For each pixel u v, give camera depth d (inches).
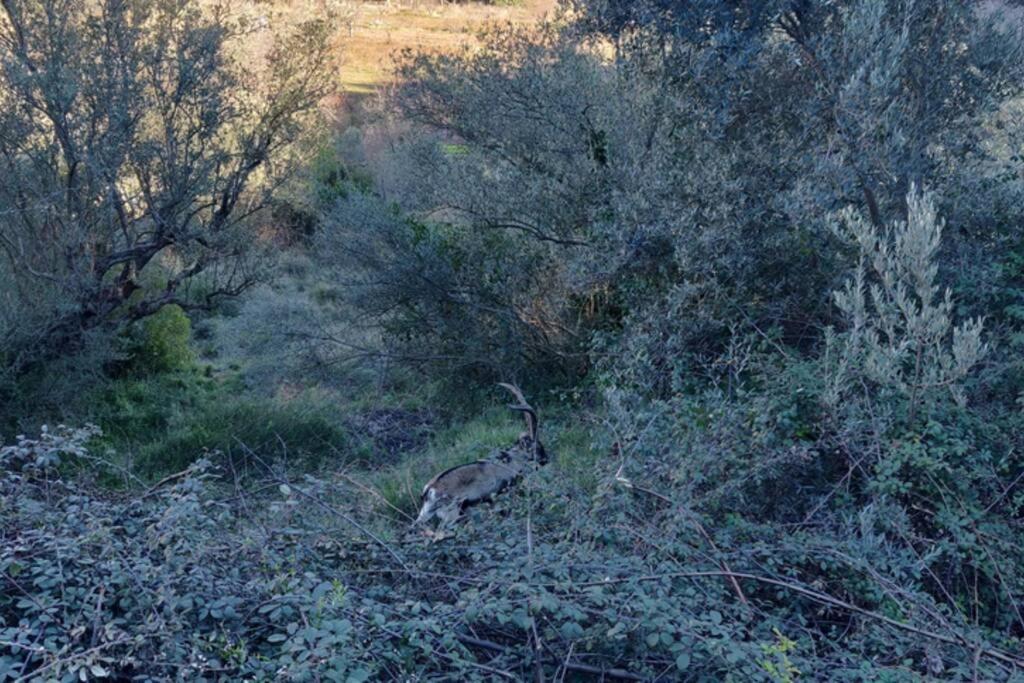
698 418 244.1
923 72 313.1
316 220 556.1
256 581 161.5
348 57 648.4
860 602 196.5
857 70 281.6
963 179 317.1
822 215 288.4
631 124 383.2
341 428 410.9
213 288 497.0
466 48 460.8
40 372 426.6
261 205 484.7
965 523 208.8
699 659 155.9
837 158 286.5
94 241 438.6
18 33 418.9
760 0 323.6
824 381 243.3
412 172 465.4
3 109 414.3
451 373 449.4
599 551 191.2
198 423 416.2
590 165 400.5
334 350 477.4
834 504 229.5
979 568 211.9
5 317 409.7
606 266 342.6
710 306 310.5
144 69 437.1
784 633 179.9
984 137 340.2
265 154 478.9
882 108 287.1
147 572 154.3
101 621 149.6
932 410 235.3
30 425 401.7
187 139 449.4
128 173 440.1
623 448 228.8
